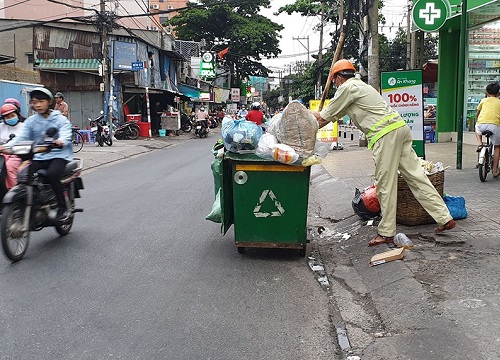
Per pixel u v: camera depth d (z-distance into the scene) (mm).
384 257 5250
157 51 33594
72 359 3580
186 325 4148
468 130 15977
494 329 3637
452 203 6297
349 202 8367
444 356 3383
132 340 3875
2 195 7766
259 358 3621
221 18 49656
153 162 16297
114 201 9305
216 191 6301
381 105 5527
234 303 4625
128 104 29750
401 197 6180
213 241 6668
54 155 6422
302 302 4664
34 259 5828
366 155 15188
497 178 9109
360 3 15297
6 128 8172
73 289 4914
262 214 5809
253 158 5625
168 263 5758
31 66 30469
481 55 14969
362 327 4141
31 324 4133
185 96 33906
